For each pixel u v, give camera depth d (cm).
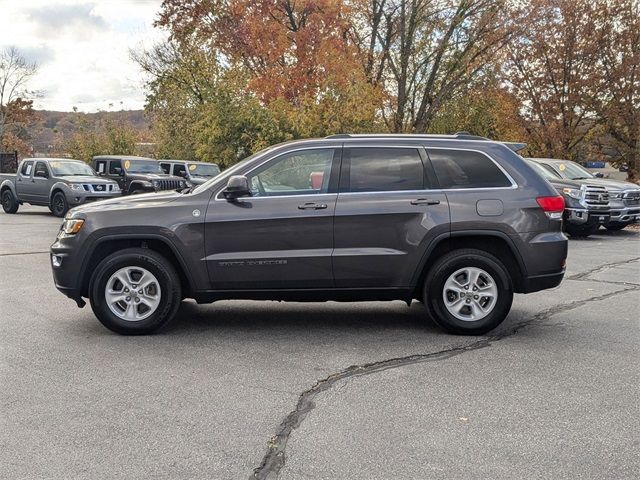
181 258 610
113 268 612
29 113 6009
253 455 368
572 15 2700
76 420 417
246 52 2964
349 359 553
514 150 654
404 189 621
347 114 2273
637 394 468
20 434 395
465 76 3138
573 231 1558
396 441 386
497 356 562
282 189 623
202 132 2469
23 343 597
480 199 618
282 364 537
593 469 351
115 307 621
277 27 2859
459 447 378
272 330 652
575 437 393
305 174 626
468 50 3041
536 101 2858
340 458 363
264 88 2769
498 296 619
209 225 608
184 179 2123
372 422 415
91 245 613
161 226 607
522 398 459
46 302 775
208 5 3006
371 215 610
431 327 665
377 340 614
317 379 499
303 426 408
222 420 418
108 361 544
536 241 618
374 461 360
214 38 3142
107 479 339
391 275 617
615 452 372
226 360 548
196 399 455
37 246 1294
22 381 492
